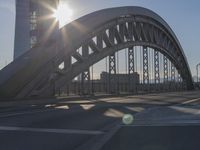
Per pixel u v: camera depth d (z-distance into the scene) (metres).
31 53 50.38
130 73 82.69
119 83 78.06
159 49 98.19
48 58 51.06
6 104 34.97
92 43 62.16
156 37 94.81
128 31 77.06
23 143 12.75
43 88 49.31
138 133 5.18
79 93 61.75
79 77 66.69
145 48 91.88
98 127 17.19
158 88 102.00
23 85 46.38
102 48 66.00
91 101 43.12
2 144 12.54
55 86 52.47
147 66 92.88
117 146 5.21
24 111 27.83
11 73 46.34
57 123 19.08
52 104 37.38
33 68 48.62
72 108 30.84
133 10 76.50
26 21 70.25
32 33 69.69
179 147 4.66
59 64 53.38
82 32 59.12
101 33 65.81
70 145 12.27
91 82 66.38
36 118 21.92
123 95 65.31
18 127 17.36
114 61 73.44
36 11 62.03
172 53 112.06
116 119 20.80
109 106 32.75
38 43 52.44
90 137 13.96
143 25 86.88
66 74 55.12
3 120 20.80
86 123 18.95
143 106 32.44
